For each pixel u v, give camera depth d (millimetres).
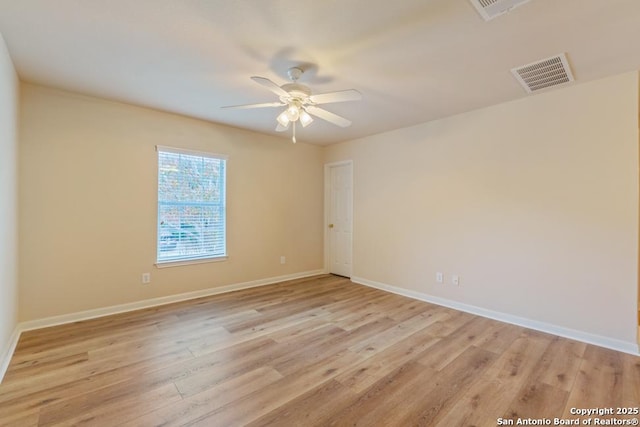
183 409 1762
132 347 2533
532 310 3029
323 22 1879
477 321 3211
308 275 5277
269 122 4043
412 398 1892
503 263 3232
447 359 2381
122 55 2311
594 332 2674
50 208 2965
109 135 3283
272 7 1740
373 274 4609
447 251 3713
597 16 1786
